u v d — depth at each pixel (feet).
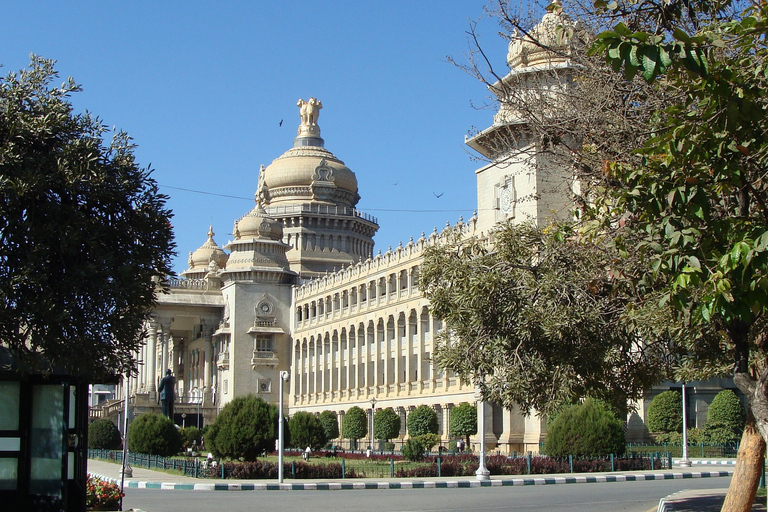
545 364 86.43
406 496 127.85
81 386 82.84
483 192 229.86
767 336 71.26
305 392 405.59
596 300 85.71
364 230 507.30
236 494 133.90
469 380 98.43
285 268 427.74
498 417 249.75
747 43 57.41
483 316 89.10
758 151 62.03
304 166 501.56
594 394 95.04
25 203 76.18
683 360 101.30
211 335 435.94
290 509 107.96
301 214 483.10
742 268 54.13
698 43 51.62
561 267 86.99
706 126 59.41
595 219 79.15
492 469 177.58
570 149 86.33
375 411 294.25
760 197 68.49
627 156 79.61
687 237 59.21
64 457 79.46
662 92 78.13
